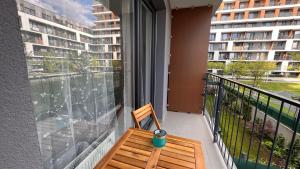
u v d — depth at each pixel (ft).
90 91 3.52
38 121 2.30
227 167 5.83
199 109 12.26
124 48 5.17
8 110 1.06
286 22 59.47
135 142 3.76
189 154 3.33
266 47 64.39
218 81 8.18
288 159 3.22
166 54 10.14
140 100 6.91
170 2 10.11
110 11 4.21
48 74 2.41
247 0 63.21
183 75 12.14
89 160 3.65
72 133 3.07
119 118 5.18
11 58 1.04
